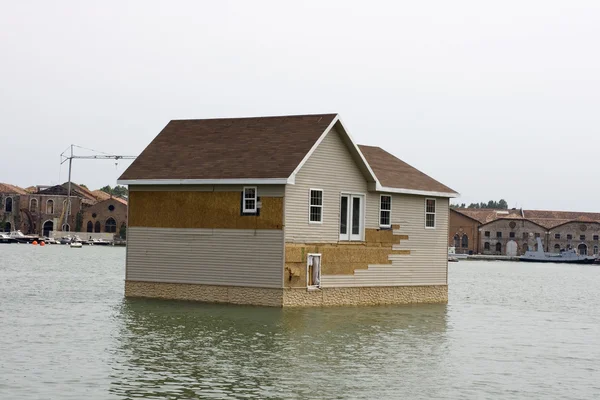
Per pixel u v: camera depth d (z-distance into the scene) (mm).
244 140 42312
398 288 45875
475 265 151500
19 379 22953
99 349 27766
